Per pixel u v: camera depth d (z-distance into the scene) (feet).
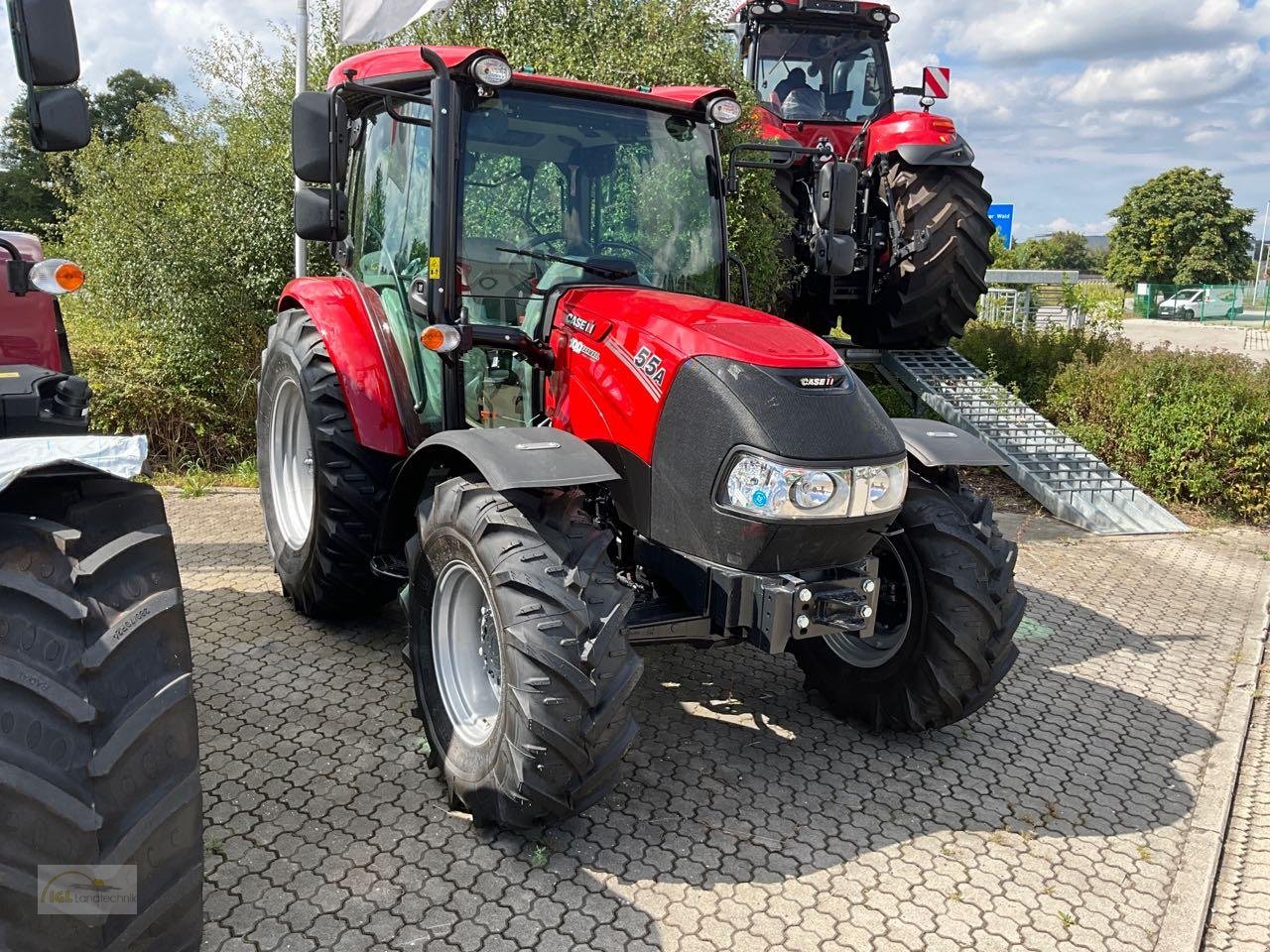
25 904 5.61
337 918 8.00
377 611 14.44
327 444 12.44
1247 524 22.24
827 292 25.61
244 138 24.53
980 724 12.24
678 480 9.56
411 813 9.53
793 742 11.53
